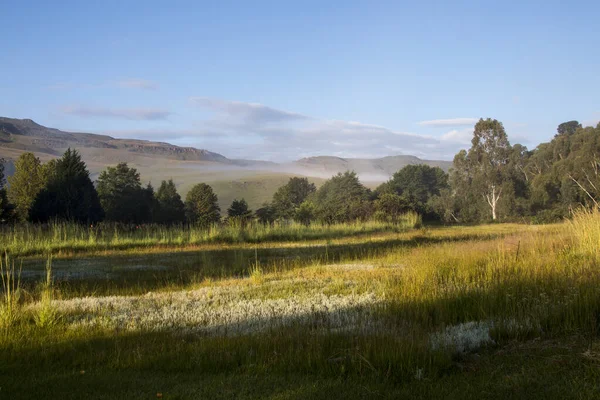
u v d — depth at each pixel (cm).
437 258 1159
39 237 1909
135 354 577
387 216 3344
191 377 496
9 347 647
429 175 9431
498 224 4166
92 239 1953
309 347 554
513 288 773
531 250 1111
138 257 1669
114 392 452
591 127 5819
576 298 654
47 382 488
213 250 1905
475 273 978
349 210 3572
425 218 4859
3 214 3594
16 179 5188
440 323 668
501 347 557
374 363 507
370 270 1254
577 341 538
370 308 793
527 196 6016
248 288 1055
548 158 6844
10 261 1543
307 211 3416
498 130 6272
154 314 827
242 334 657
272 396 432
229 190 16888
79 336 693
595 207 1373
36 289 1039
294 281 1123
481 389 423
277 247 2038
